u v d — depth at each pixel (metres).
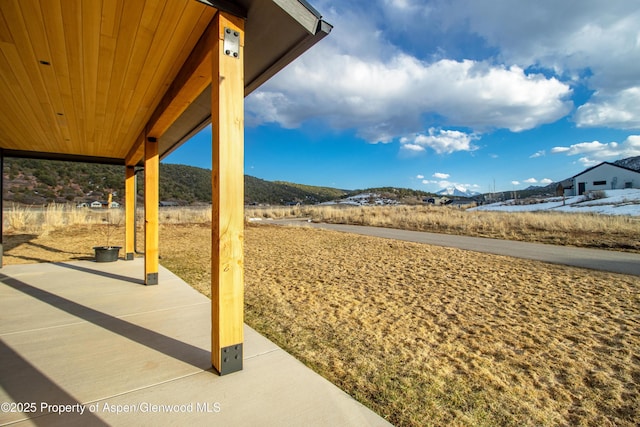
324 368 2.34
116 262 6.38
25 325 3.02
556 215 15.20
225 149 2.10
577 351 2.67
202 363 2.30
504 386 2.15
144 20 2.11
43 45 2.40
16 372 2.16
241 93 2.13
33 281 4.77
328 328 3.10
